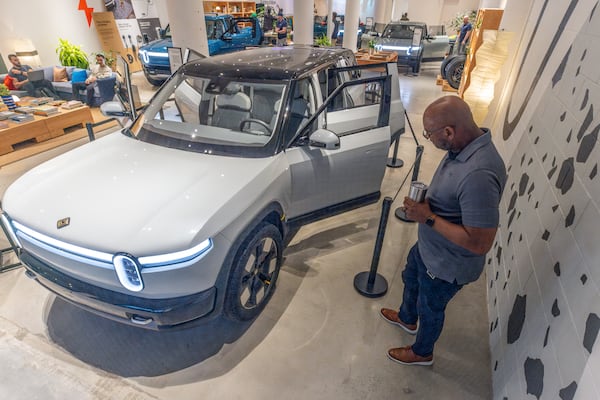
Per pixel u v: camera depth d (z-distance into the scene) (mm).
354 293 2580
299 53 3078
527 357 1576
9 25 7668
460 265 1552
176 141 2363
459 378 1981
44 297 2482
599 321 1125
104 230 1659
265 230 2113
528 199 2279
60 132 5539
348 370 2016
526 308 1763
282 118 2336
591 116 1670
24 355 2059
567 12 2637
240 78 2502
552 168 2008
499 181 1340
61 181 1988
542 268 1720
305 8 9086
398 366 2043
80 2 9086
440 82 9336
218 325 2297
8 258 2865
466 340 2215
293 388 1919
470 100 4738
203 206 1776
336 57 3068
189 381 1944
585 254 1346
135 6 10750
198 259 1684
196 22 5340
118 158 2207
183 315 1737
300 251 3016
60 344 2137
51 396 1848
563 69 2342
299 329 2273
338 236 3244
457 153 1440
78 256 1691
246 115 2561
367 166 2762
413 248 1950
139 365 2025
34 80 6824
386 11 17219
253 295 2227
